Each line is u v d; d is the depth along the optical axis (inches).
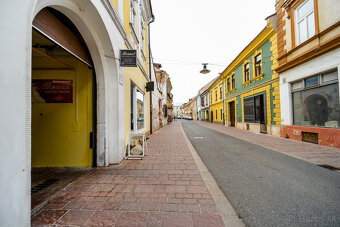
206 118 1321.4
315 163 186.5
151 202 101.4
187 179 138.2
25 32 67.6
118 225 80.0
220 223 81.7
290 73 347.9
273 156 218.5
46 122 176.9
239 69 623.8
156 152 238.4
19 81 65.7
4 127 62.1
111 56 172.7
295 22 332.5
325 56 265.0
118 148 181.8
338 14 245.8
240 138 381.7
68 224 80.9
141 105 356.2
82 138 176.2
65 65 173.6
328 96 270.7
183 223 81.4
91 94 176.6
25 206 67.6
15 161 64.5
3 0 63.2
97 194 112.0
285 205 99.7
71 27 140.3
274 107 414.0
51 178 142.8
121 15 201.9
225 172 158.6
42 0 86.0
